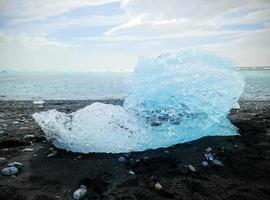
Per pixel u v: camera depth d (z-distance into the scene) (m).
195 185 3.21
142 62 5.14
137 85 4.96
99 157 3.98
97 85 20.34
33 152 4.20
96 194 3.00
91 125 4.13
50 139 4.30
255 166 3.75
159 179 3.36
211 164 3.80
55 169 3.58
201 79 4.64
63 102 11.41
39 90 17.02
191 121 4.50
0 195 2.90
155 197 2.96
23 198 2.88
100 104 4.63
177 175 3.49
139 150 4.27
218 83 4.75
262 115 7.56
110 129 4.19
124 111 4.62
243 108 9.37
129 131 4.27
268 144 4.68
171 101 4.55
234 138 4.89
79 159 3.90
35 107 9.85
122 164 3.77
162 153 4.18
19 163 3.68
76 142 4.01
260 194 3.02
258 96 13.65
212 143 4.57
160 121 4.48
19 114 8.15
